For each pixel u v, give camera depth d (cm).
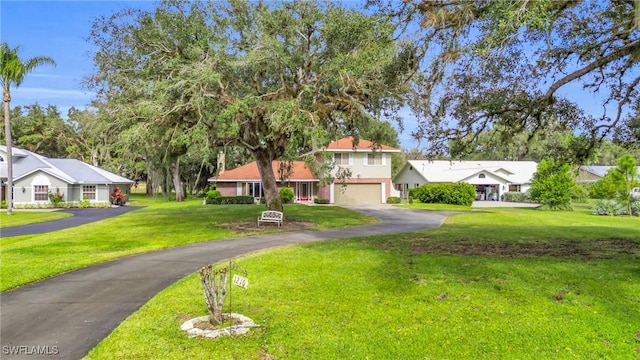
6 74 2917
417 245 1323
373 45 1011
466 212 2900
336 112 1623
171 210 2931
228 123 1508
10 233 1883
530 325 637
